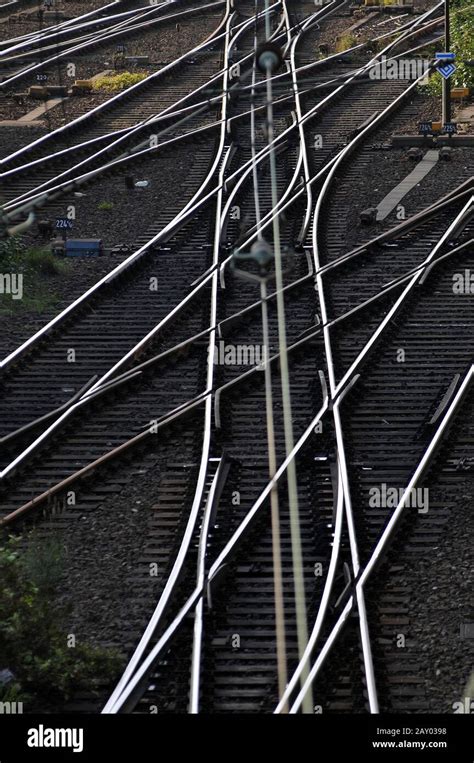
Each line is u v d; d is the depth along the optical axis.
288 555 47.19
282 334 38.00
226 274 73.94
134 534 49.16
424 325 67.94
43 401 60.41
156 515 50.34
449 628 42.75
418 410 58.81
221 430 56.62
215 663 41.09
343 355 64.44
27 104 111.81
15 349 65.25
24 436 56.78
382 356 64.38
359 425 57.66
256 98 108.31
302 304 70.81
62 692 39.69
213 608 43.72
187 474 53.66
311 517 49.81
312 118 104.31
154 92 113.25
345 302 70.75
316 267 74.38
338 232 81.44
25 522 49.97
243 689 39.91
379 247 78.56
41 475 54.06
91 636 42.81
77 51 127.56
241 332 67.50
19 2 151.50
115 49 130.00
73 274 75.44
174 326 68.12
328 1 149.12
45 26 139.38
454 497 51.56
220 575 44.94
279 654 36.34
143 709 38.81
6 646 39.94
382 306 70.12
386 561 46.84
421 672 40.47
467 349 64.94
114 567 46.91
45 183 87.69
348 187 89.81
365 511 50.31
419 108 109.69
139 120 105.38
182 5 147.25
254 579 45.69
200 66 121.56
